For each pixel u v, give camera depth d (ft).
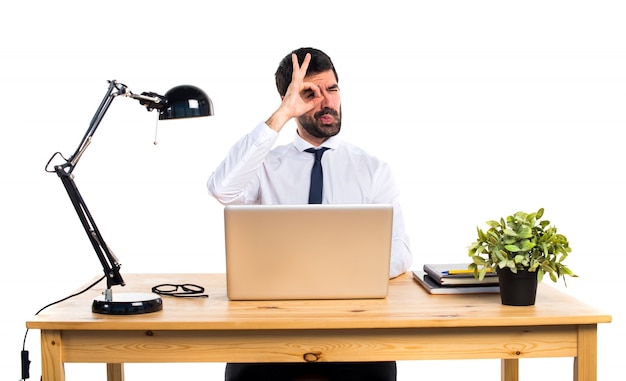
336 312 9.50
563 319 9.36
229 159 10.91
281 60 12.49
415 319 9.21
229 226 9.85
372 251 10.01
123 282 9.80
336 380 11.03
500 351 9.52
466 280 10.47
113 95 9.78
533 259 9.75
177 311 9.61
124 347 9.43
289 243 9.91
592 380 9.55
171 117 10.03
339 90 12.39
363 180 12.60
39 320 9.28
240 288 10.00
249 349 9.44
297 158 12.59
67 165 9.71
